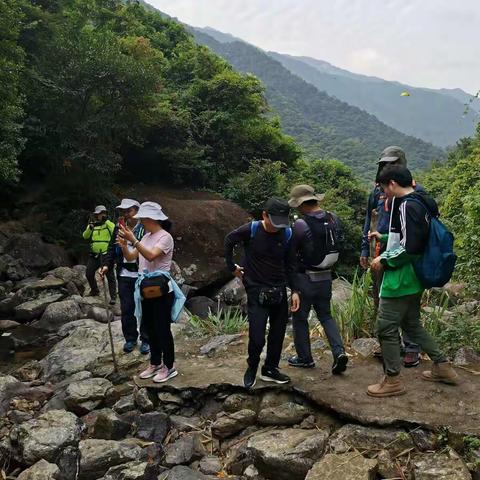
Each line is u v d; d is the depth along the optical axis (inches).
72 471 132.2
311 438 133.0
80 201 497.4
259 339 151.8
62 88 438.9
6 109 352.8
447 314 203.6
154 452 139.1
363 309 195.5
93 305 318.7
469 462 120.8
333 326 163.6
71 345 226.1
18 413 166.6
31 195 495.5
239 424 148.5
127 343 205.8
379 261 137.5
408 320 146.1
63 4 558.3
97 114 470.0
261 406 154.9
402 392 144.0
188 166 627.5
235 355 190.7
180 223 496.7
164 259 167.0
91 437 152.6
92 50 454.0
